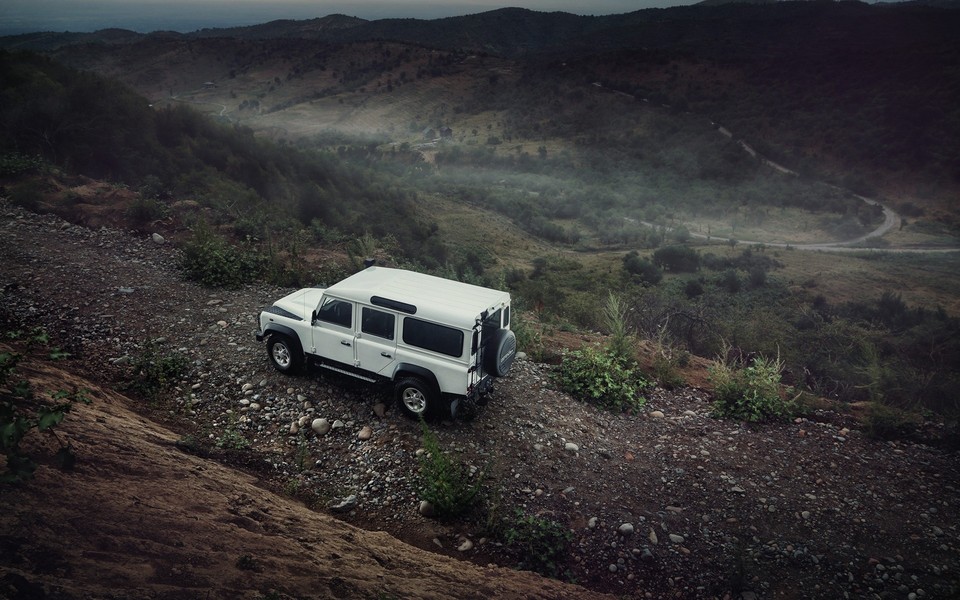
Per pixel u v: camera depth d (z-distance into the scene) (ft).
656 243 396.78
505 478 22.08
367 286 24.52
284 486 20.38
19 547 10.23
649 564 18.98
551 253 326.85
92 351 27.45
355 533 17.19
